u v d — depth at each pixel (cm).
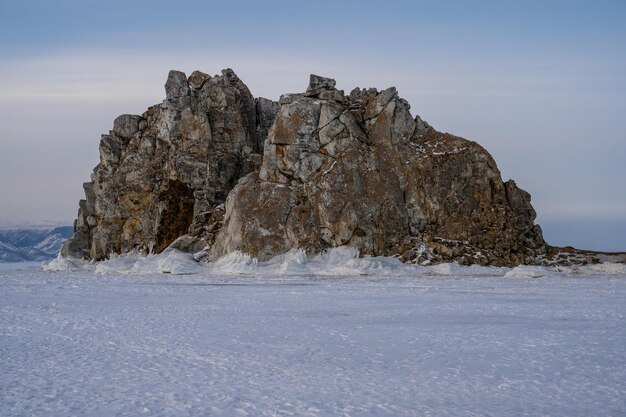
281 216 5666
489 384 1577
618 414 1338
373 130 6000
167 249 6100
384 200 5647
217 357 1886
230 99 6762
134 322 2569
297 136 5959
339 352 1955
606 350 1973
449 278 4669
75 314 2812
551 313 2777
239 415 1320
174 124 6544
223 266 5547
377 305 3081
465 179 5728
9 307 3077
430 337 2198
